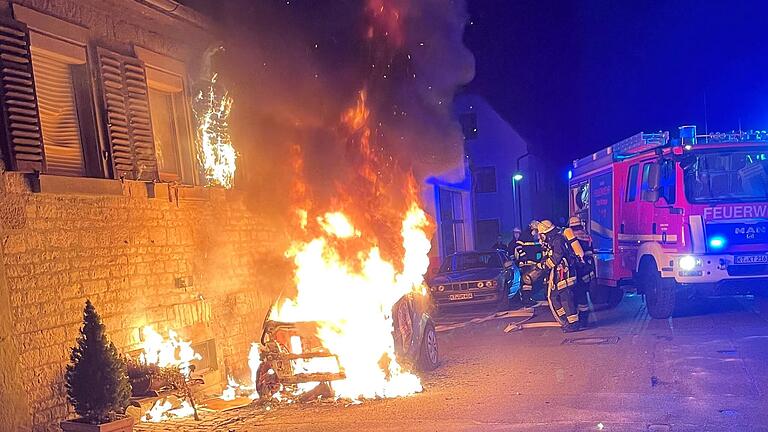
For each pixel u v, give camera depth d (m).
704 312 13.46
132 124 9.24
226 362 10.61
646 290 13.41
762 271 11.88
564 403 7.31
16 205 7.12
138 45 9.64
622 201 14.34
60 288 7.55
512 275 18.14
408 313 9.57
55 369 7.32
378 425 7.06
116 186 8.60
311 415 7.89
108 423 6.53
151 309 9.05
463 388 8.62
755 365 8.41
